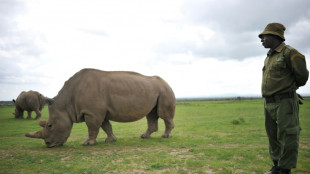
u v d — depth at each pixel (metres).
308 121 11.52
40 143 7.43
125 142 7.09
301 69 3.37
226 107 27.02
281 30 3.74
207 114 18.55
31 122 14.94
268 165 4.43
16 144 7.23
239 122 11.95
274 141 3.89
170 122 7.88
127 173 4.10
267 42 3.80
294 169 4.15
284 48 3.60
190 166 4.40
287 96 3.49
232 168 4.23
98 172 4.15
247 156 5.05
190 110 23.64
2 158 5.38
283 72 3.55
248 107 25.69
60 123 6.78
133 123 14.14
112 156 5.32
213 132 9.14
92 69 7.17
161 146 6.42
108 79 6.91
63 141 6.86
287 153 3.42
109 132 7.34
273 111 3.66
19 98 17.19
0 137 9.18
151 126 7.99
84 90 6.70
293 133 3.39
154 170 4.23
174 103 7.89
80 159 5.17
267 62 3.83
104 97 6.71
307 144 6.34
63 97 6.92
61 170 4.37
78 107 6.72
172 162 4.64
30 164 4.82
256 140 7.11
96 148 6.31
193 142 6.87
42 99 6.71
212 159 4.93
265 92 3.74
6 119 17.19
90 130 6.77
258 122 12.12
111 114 6.89
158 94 7.52
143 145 6.59
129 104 6.91
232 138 7.50
